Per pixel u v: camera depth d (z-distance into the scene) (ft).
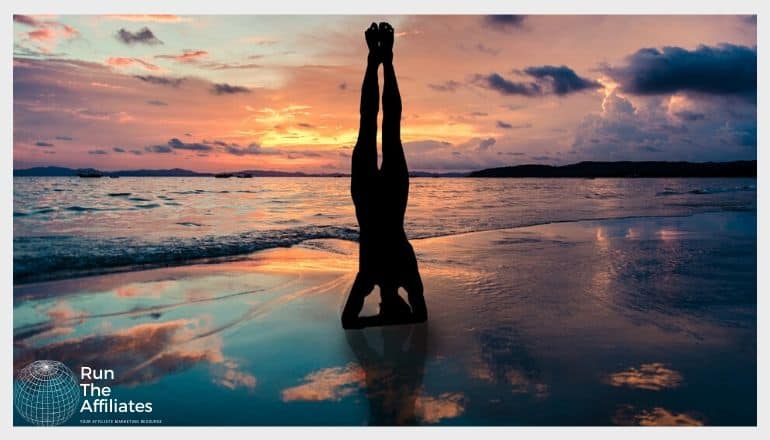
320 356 15.74
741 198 96.84
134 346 16.61
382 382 13.88
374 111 17.89
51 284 24.62
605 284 24.88
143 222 47.83
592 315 19.74
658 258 32.27
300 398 13.04
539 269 28.76
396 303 18.78
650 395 12.97
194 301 21.85
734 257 32.50
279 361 15.39
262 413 12.30
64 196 74.84
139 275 26.78
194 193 96.32
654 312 20.07
